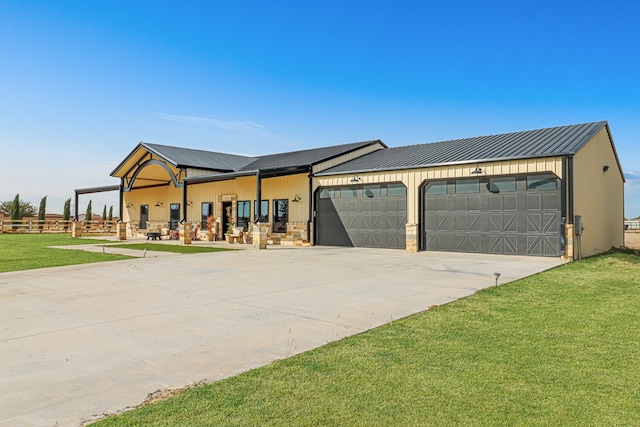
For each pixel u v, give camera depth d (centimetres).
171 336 530
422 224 1653
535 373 404
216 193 2469
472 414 323
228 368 422
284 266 1205
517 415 322
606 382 383
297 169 1956
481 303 702
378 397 352
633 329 549
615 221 1827
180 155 2369
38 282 938
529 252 1409
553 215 1362
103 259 1378
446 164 1549
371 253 1579
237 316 630
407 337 518
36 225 3503
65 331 552
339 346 484
